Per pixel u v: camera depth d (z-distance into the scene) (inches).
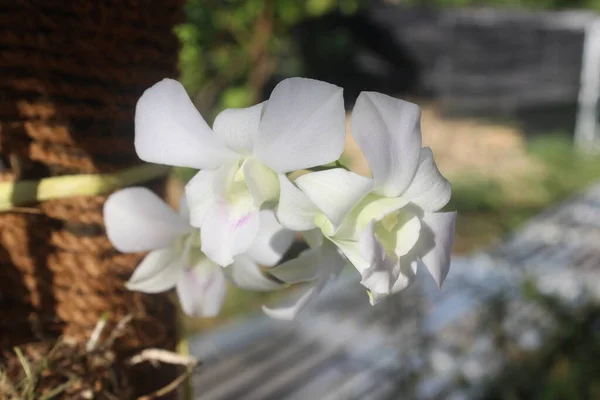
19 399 15.3
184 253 14.8
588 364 37.4
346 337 49.5
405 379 39.4
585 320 39.4
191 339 49.7
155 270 14.9
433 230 13.4
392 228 13.2
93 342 15.8
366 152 12.8
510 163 140.8
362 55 169.5
